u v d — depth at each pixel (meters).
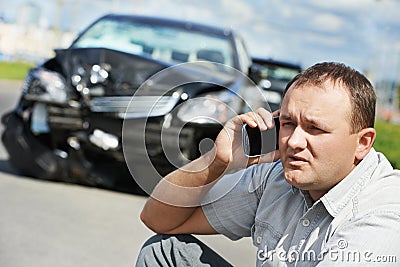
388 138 12.49
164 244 2.24
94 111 5.41
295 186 1.83
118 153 5.39
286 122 1.82
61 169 5.78
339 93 1.76
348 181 1.82
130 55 5.58
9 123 5.78
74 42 6.49
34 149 5.72
